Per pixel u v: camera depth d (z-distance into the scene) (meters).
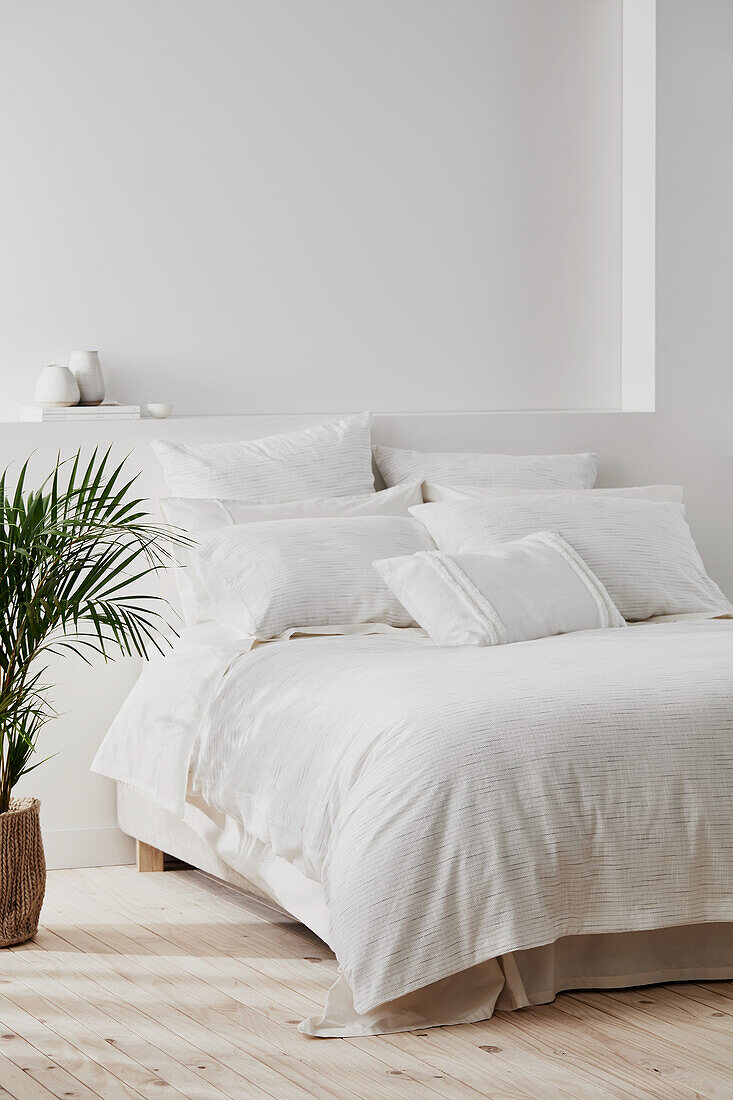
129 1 4.32
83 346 4.33
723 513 4.84
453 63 4.70
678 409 4.77
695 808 2.69
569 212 4.87
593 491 4.28
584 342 4.91
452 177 4.72
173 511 3.93
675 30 4.65
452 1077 2.40
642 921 2.65
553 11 4.80
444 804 2.59
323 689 3.03
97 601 3.27
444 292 4.74
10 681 3.24
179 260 4.43
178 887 3.74
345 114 4.59
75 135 4.29
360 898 2.57
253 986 2.91
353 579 3.71
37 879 3.26
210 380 4.48
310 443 4.25
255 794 3.06
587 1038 2.57
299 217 4.55
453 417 4.52
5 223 4.22
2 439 3.94
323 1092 2.35
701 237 4.75
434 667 2.98
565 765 2.64
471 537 3.90
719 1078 2.38
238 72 4.46
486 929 2.55
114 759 3.68
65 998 2.85
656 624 3.73
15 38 4.20
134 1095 2.35
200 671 3.49
